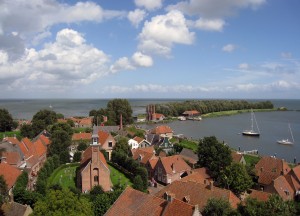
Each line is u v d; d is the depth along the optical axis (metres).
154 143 171.75
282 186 86.12
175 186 75.44
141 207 58.00
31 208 69.50
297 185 89.25
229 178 85.12
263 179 94.56
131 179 105.19
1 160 99.88
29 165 107.56
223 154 101.88
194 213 51.66
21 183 84.31
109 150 140.25
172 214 53.75
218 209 58.50
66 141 131.12
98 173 92.75
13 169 87.44
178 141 186.50
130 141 155.38
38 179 91.12
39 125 182.12
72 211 52.22
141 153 126.31
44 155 129.25
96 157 92.88
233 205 64.94
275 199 53.81
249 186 86.12
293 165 125.31
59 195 54.47
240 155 120.50
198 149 110.12
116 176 109.50
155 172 110.06
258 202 54.84
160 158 108.25
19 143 117.44
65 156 125.06
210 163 103.06
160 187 101.19
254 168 106.69
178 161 110.00
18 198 73.88
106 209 66.25
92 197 78.00
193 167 114.81
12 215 63.59
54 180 104.44
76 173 110.50
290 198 83.81
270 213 51.28
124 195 61.94
